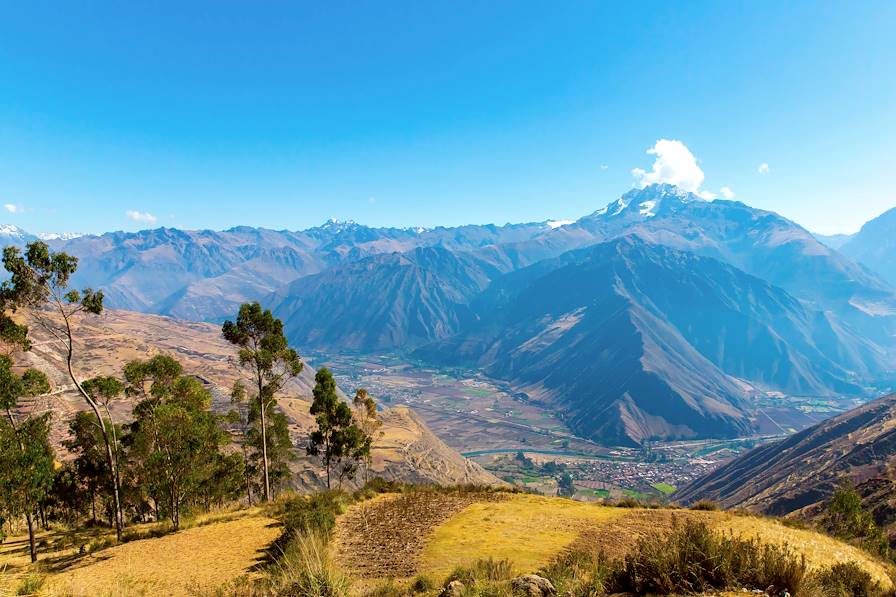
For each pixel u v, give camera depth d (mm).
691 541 10211
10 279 34344
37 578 15438
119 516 35625
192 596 17516
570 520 27250
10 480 27844
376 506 32781
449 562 19828
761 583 9438
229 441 52406
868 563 19438
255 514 35750
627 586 10484
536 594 11570
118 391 49531
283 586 13352
